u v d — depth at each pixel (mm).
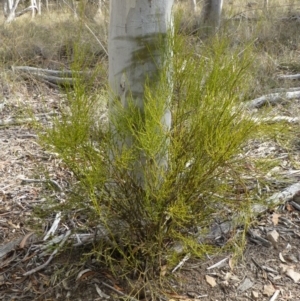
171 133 2217
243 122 2160
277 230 2855
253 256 2660
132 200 2252
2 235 2844
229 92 2146
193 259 2596
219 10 7125
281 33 7129
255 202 2602
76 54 2260
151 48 2189
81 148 2146
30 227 2855
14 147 4023
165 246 2359
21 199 3189
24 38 7336
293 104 4621
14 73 5523
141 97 2236
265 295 2408
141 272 2279
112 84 2307
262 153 3572
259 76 5066
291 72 5906
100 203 2268
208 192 2264
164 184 2068
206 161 2152
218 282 2471
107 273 2479
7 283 2473
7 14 12914
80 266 2525
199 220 2336
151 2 2145
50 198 2695
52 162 3705
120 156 2150
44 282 2459
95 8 7531
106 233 2561
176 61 2201
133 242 2357
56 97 5121
